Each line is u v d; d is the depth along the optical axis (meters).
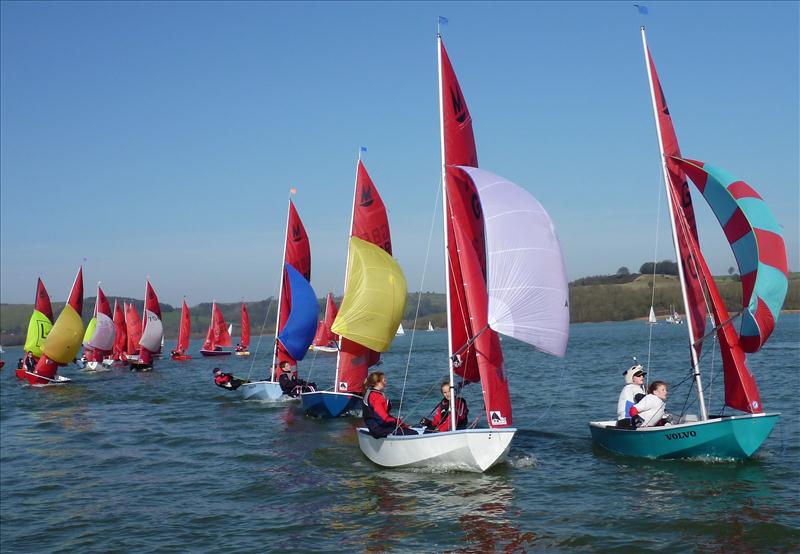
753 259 10.77
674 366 31.28
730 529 8.40
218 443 16.00
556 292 10.69
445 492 10.48
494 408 11.27
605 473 11.21
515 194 10.99
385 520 9.35
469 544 8.34
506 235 10.67
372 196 20.19
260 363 52.62
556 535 8.50
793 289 98.31
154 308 54.00
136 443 16.73
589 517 9.09
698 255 11.68
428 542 8.48
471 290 11.34
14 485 12.71
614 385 24.45
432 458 11.57
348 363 19.19
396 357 53.50
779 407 16.92
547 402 20.53
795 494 9.62
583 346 56.12
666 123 12.08
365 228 20.02
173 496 11.34
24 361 36.28
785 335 54.41
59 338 34.22
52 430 19.64
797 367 26.89
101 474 13.38
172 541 9.07
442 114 11.81
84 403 26.31
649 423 12.20
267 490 11.30
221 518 9.95
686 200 12.02
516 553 8.02
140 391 30.36
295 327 22.44
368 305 17.66
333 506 10.12
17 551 9.04
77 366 49.44
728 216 11.09
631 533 8.45
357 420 18.22
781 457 11.73
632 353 43.12
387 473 11.88
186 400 25.81
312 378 35.19
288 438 16.06
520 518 9.16
